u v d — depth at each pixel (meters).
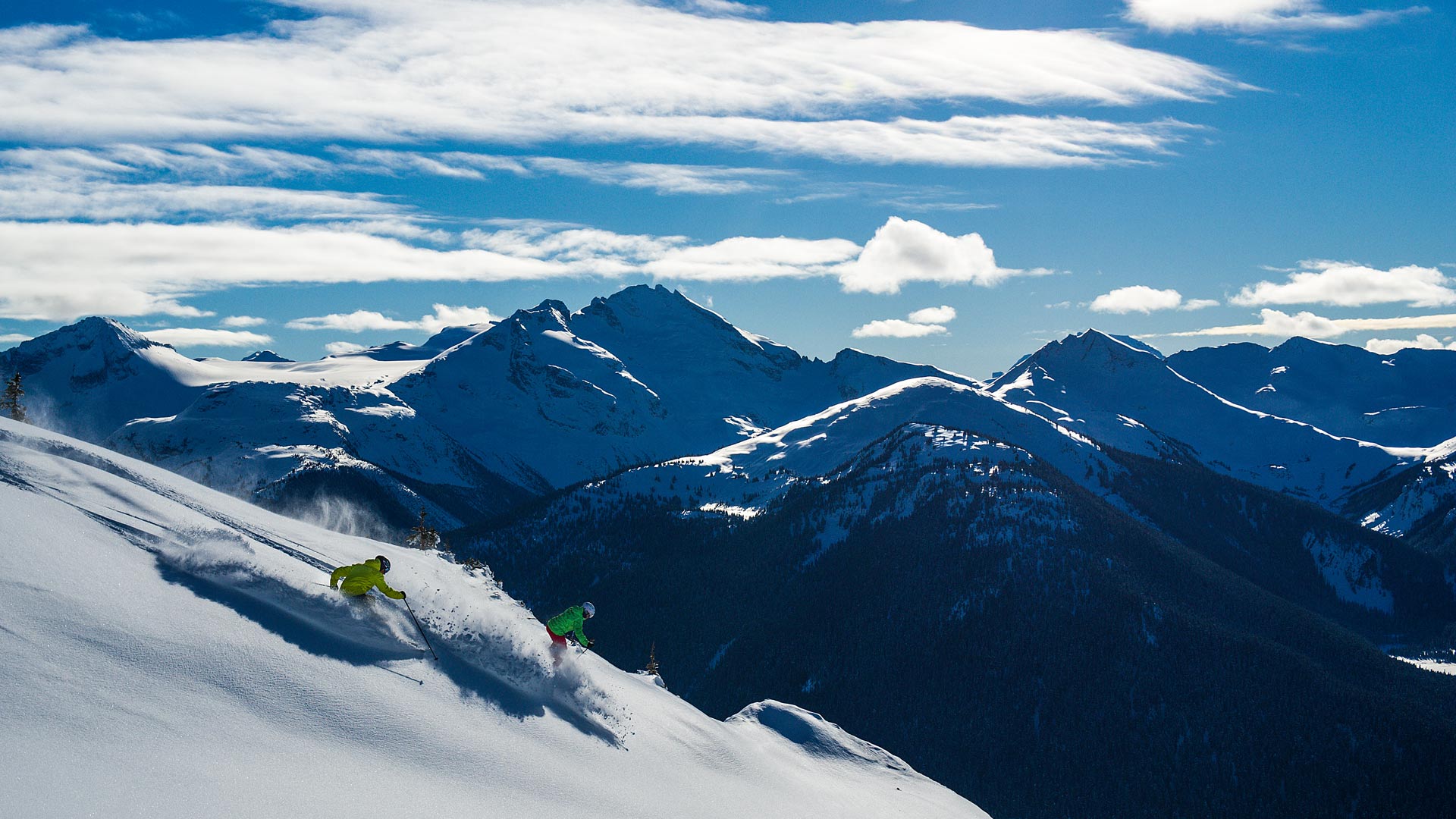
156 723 9.44
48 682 9.10
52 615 10.08
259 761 9.75
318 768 10.20
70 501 13.20
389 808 10.11
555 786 13.01
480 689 14.58
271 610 12.77
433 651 14.43
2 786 7.45
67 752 8.31
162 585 11.95
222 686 10.71
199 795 8.65
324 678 12.01
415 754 11.66
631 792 14.53
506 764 12.72
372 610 14.40
